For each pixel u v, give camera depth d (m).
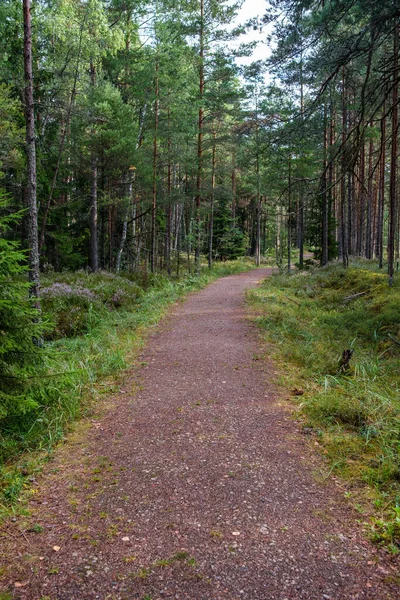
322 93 7.95
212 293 18.03
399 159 24.36
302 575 2.61
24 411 4.25
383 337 9.29
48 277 15.80
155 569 2.67
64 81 18.39
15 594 2.47
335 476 3.85
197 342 9.30
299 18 7.24
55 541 2.96
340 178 8.05
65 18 16.69
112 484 3.73
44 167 20.42
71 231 24.62
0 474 3.87
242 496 3.51
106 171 21.47
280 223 45.69
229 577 2.60
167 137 22.09
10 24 15.91
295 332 9.89
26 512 3.32
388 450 4.14
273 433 4.79
